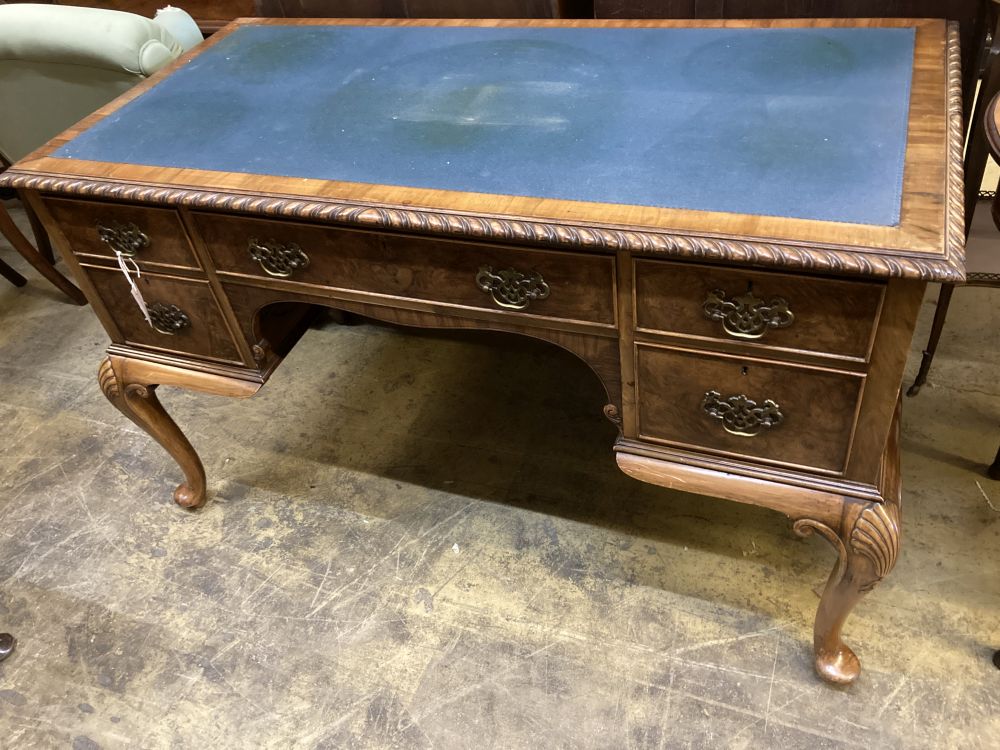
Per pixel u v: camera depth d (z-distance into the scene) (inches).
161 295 46.6
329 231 38.5
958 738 44.3
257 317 46.3
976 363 64.6
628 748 45.9
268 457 66.4
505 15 56.5
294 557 58.4
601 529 57.6
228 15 72.1
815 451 37.2
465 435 66.3
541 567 55.7
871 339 31.8
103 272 46.9
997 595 50.3
